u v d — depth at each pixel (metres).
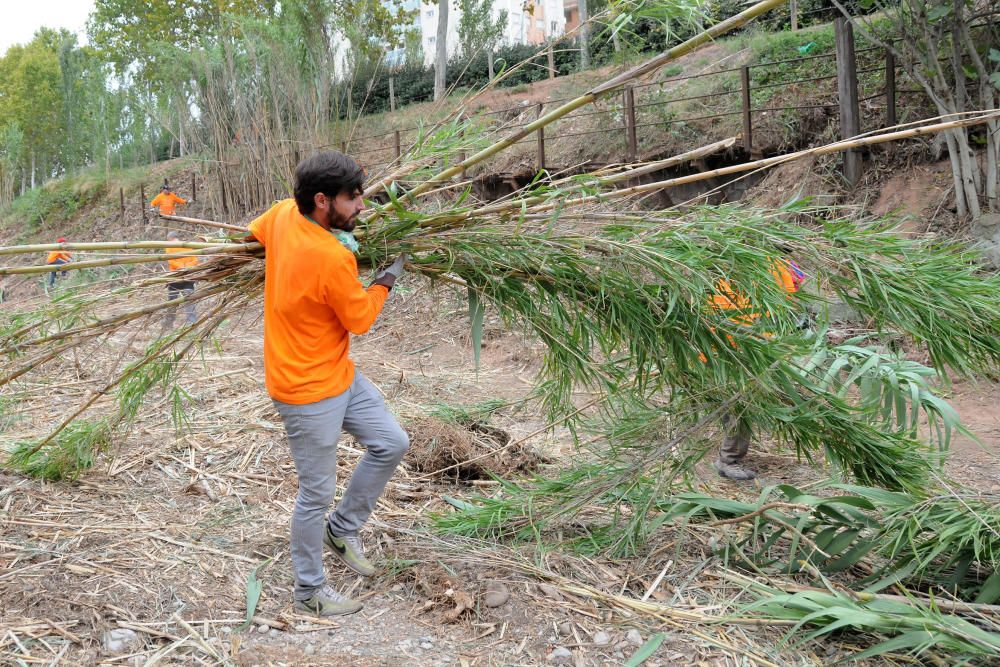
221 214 15.96
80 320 3.92
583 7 14.66
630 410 4.09
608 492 3.84
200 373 6.79
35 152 33.34
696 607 3.11
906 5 7.71
